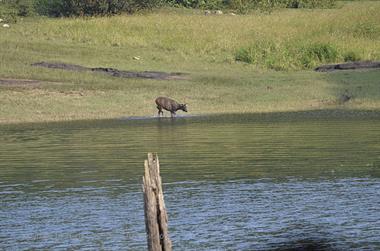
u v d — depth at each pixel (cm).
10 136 6812
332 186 4447
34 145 6225
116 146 6059
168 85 9431
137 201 4209
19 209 4078
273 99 8881
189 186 4534
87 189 4525
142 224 3753
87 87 9162
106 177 4856
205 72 10344
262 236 3497
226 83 9638
